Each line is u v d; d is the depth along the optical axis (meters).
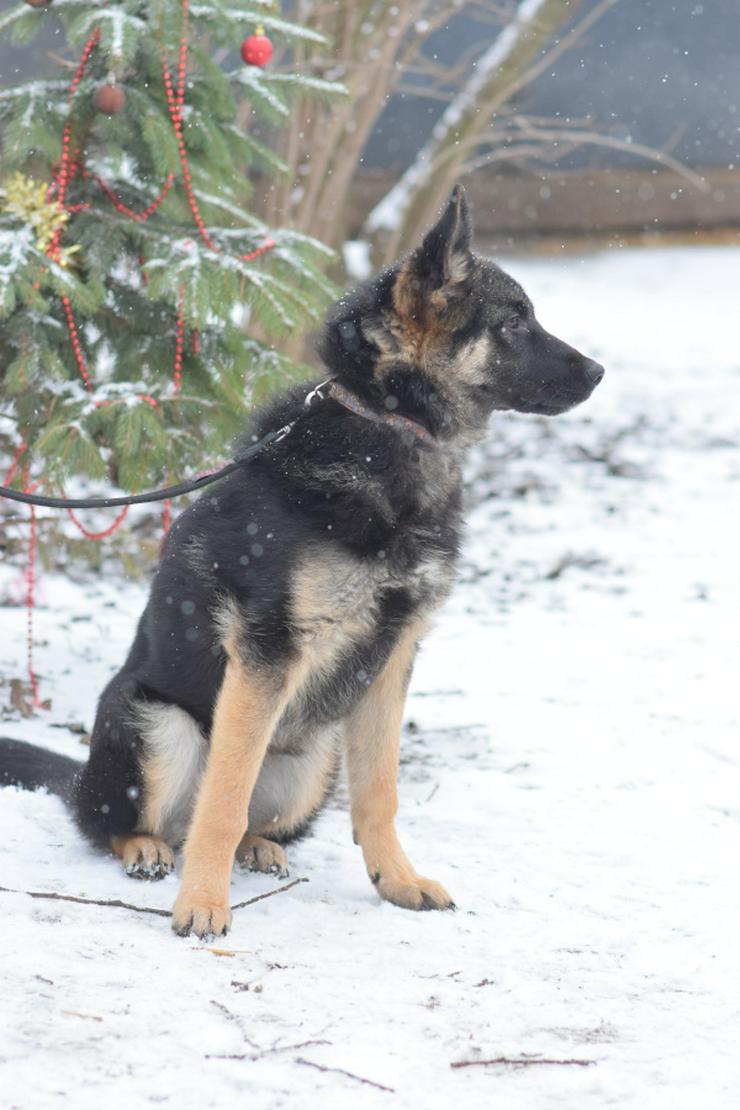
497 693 8.46
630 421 16.88
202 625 5.17
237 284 7.43
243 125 12.55
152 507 11.40
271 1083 3.52
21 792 6.01
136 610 9.77
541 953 4.66
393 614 5.19
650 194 26.38
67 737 7.07
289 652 4.94
